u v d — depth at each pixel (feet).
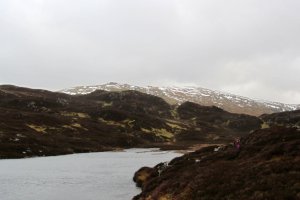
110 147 568.41
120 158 398.42
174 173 156.76
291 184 85.51
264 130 181.27
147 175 208.23
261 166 109.40
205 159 162.09
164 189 129.29
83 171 284.00
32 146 453.58
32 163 347.77
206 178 114.42
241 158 144.15
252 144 160.97
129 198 167.32
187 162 175.32
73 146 510.99
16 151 422.00
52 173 271.49
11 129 516.32
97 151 510.58
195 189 107.24
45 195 182.91
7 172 278.67
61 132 588.91
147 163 339.36
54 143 499.92
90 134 622.13
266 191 85.15
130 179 234.38
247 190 90.68
